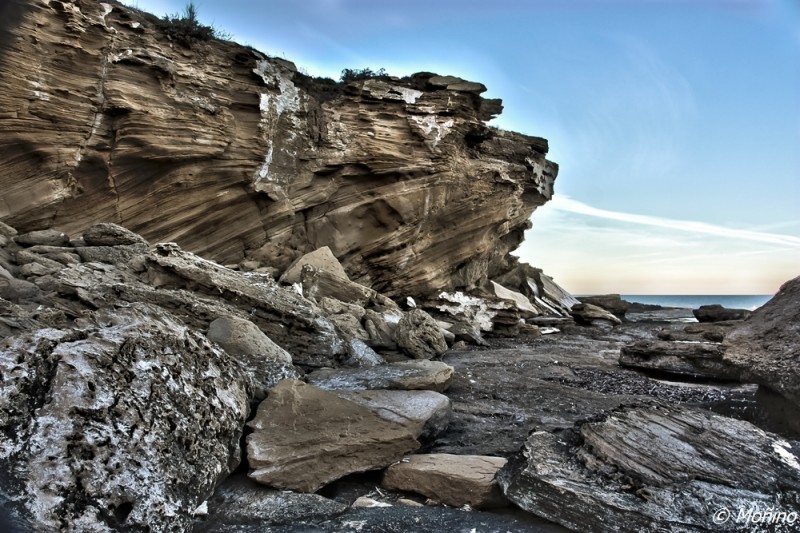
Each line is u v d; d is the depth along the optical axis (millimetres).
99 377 4512
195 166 15875
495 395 9758
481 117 26453
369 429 5938
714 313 28766
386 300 17297
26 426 3988
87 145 13672
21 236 12289
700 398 9836
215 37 17031
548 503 4480
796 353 6406
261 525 4523
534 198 31266
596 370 12969
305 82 19953
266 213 18203
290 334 10477
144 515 3982
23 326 7316
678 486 4281
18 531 3324
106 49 13953
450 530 4438
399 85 22047
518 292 31641
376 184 21031
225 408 5500
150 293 9781
